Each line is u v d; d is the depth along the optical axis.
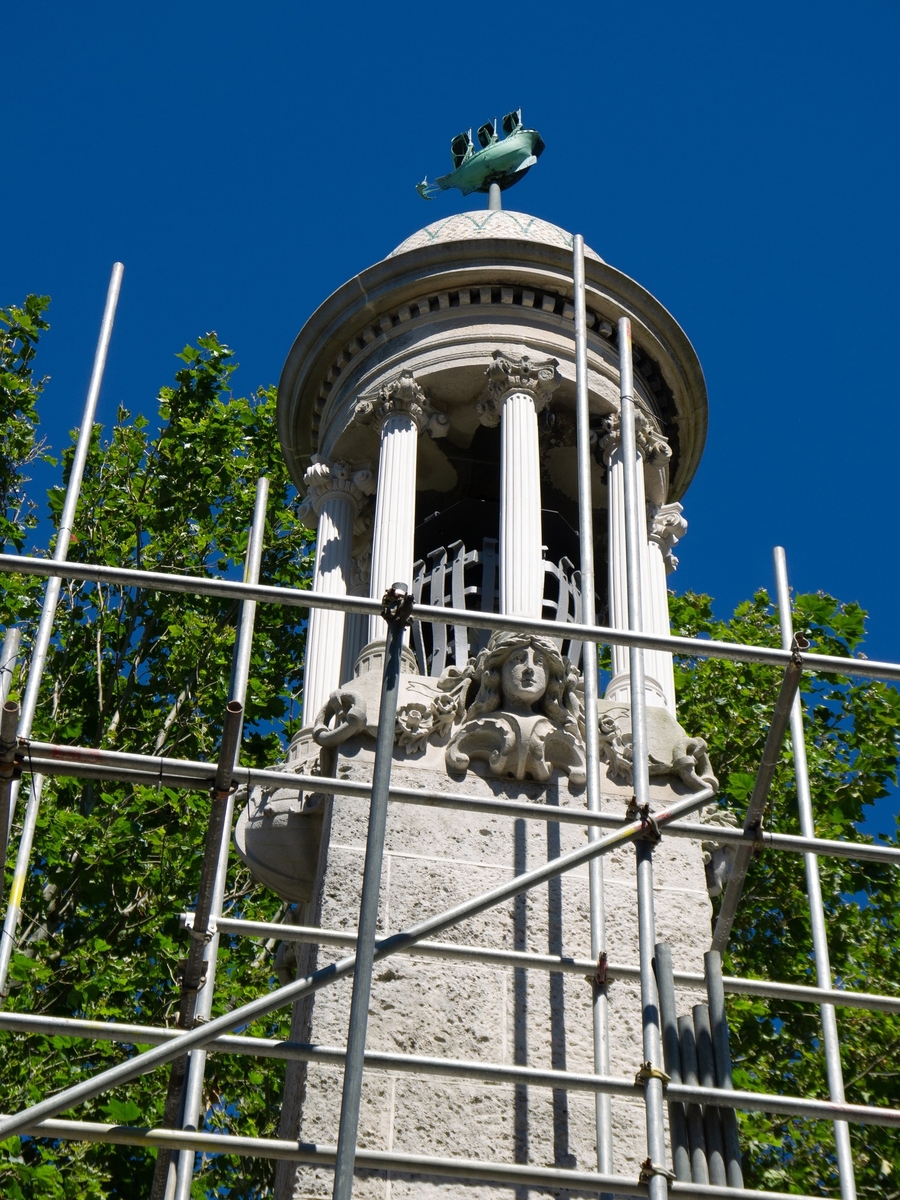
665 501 12.27
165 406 21.64
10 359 22.06
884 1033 16.17
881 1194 15.27
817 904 9.88
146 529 20.67
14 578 19.53
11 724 6.97
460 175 14.84
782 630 10.81
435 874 8.77
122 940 16.34
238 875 17.11
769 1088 15.94
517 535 10.52
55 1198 13.09
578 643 10.88
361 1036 6.21
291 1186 7.69
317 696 10.85
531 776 9.27
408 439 11.36
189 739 19.12
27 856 8.95
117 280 10.28
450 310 11.84
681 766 9.55
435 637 10.77
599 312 11.93
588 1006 8.36
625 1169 7.85
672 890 8.99
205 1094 15.38
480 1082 8.00
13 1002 14.52
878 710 19.12
